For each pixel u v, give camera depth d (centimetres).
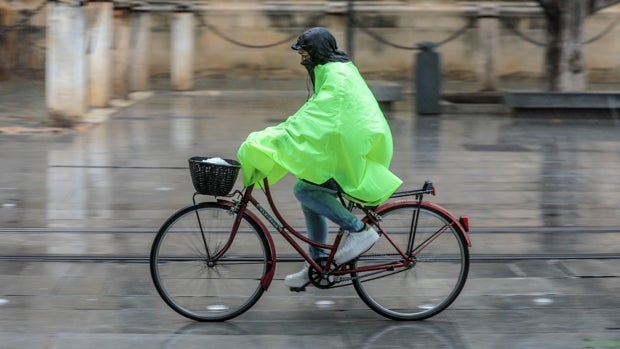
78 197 1106
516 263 832
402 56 2991
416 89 2002
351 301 716
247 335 636
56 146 1495
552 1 2019
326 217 649
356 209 684
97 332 636
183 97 2391
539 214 1045
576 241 921
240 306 665
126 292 730
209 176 630
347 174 631
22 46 2822
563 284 767
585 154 1473
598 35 2967
